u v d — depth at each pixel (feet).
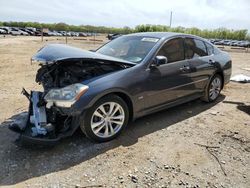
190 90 16.70
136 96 13.24
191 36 17.38
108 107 12.50
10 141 12.49
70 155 11.43
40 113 11.73
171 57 15.42
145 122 15.30
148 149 12.21
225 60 19.85
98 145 12.34
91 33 242.37
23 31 184.14
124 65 13.25
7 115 15.70
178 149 12.34
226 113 17.40
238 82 27.94
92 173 10.27
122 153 11.76
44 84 13.32
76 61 12.20
